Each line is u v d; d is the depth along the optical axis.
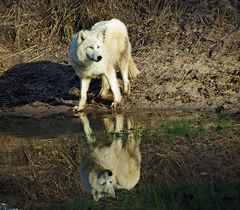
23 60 47.56
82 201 24.16
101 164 28.95
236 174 26.09
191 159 28.64
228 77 41.31
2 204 24.19
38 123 38.25
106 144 32.16
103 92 41.62
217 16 47.50
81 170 28.45
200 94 40.16
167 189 24.67
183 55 44.41
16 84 44.94
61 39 49.41
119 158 29.72
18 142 33.84
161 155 29.55
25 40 49.75
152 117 37.38
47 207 23.83
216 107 38.47
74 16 50.12
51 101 42.47
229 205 22.47
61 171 28.64
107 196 24.52
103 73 39.38
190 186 24.86
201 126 34.25
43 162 30.27
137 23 49.41
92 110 40.34
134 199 23.81
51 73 45.62
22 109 41.81
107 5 50.56
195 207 22.45
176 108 39.16
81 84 39.97
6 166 29.91
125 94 41.25
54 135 34.78
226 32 45.97
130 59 41.78
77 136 34.09
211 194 23.70
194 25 47.50
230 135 32.19
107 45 39.53
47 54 48.09
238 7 48.28
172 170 27.23
